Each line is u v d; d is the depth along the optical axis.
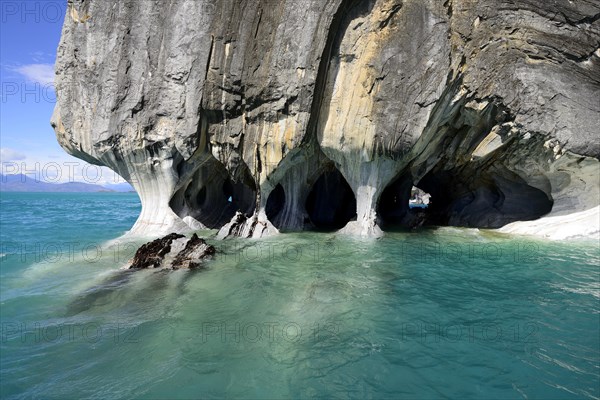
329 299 6.83
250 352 4.94
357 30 11.34
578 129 11.76
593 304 6.55
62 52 12.85
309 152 13.02
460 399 3.98
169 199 13.42
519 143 12.92
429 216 18.31
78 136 12.91
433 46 11.02
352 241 12.02
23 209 37.72
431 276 8.27
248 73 11.70
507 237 12.92
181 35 11.89
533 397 3.99
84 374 4.45
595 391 4.07
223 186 17.64
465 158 14.62
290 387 4.19
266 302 6.71
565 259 9.70
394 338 5.32
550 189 13.98
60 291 7.41
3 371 4.50
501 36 11.80
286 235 13.20
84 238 14.35
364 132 11.67
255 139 12.23
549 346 5.07
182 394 4.06
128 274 8.55
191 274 8.44
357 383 4.26
